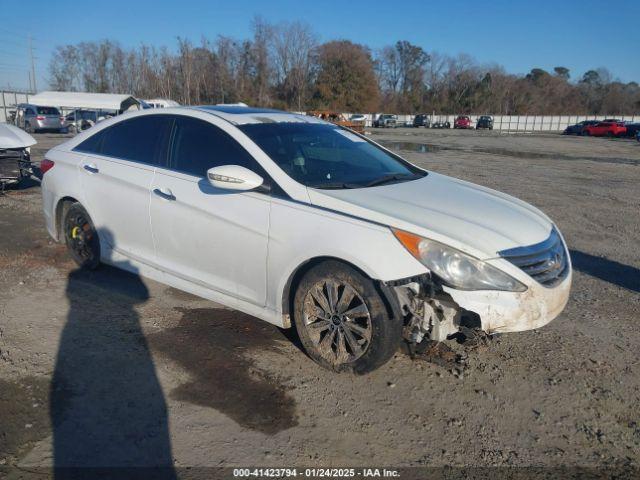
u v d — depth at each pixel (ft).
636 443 9.45
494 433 9.59
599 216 29.37
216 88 202.80
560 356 12.38
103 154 15.55
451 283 9.93
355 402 10.32
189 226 12.97
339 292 11.00
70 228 16.67
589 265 19.76
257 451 8.91
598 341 13.24
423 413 10.07
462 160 63.46
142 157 14.44
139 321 13.56
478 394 10.73
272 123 13.69
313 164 12.69
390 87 279.49
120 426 9.39
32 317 13.60
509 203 12.75
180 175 13.34
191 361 11.67
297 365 11.59
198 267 13.10
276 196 11.65
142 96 188.85
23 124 102.32
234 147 12.73
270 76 217.56
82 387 10.53
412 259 10.02
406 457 8.89
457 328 10.64
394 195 11.75
